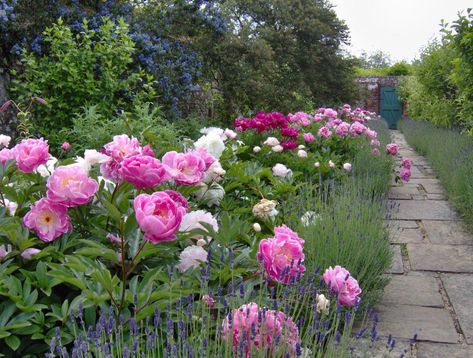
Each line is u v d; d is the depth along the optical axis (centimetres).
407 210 573
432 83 1166
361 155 650
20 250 177
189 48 929
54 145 602
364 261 300
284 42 1593
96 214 197
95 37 727
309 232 297
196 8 923
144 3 894
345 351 172
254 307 157
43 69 625
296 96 1642
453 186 591
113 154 180
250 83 1155
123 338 162
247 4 1616
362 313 291
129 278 191
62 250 184
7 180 200
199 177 192
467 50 671
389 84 2464
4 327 152
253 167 342
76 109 599
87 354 138
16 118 630
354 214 341
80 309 148
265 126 569
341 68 1847
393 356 256
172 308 175
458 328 291
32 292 165
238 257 202
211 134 297
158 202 158
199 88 990
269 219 271
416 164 958
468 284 356
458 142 821
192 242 209
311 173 507
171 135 518
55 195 174
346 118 974
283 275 179
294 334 160
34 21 670
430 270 386
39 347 164
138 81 763
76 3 737
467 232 482
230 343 148
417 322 297
